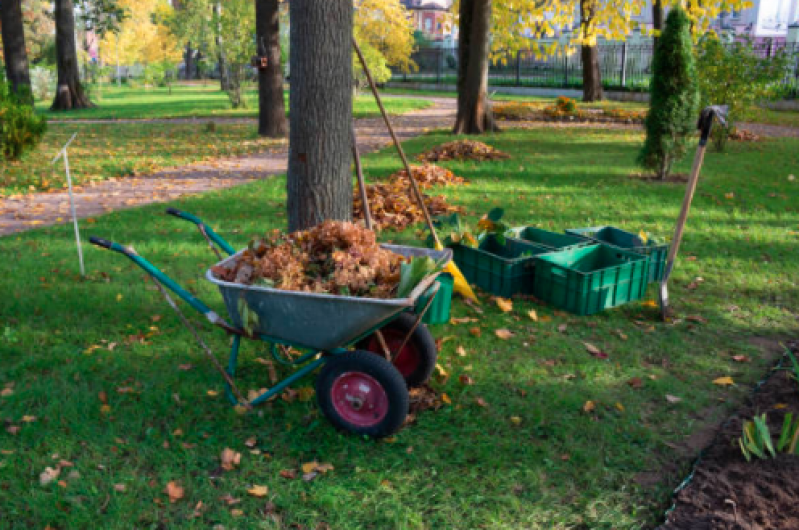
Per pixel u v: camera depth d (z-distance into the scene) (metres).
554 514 3.24
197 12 41.97
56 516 3.21
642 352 5.04
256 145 17.42
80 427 3.96
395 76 47.00
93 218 9.10
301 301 3.77
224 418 4.11
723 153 15.18
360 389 3.84
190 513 3.24
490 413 4.16
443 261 4.12
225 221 8.91
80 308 5.78
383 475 3.54
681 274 6.74
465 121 19.23
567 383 4.54
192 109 29.95
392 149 16.03
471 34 18.59
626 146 16.52
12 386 4.48
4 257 7.23
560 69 37.84
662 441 3.84
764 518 3.06
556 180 11.84
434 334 5.34
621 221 8.73
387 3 36.91
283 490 3.42
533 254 6.41
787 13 39.19
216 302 5.99
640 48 33.25
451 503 3.33
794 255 7.31
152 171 13.33
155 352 5.00
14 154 14.09
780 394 4.26
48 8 56.06
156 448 3.79
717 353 5.03
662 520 3.20
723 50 14.77
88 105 32.44
